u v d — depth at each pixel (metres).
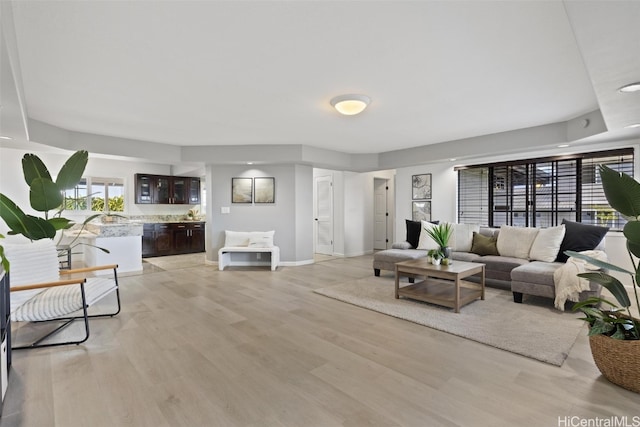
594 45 1.75
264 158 5.67
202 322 3.16
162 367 2.27
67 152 4.73
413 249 5.46
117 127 4.39
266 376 2.14
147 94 3.16
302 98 3.30
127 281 4.94
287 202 6.32
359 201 7.86
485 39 2.15
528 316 3.27
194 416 1.73
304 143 5.57
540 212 5.28
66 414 1.75
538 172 5.29
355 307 3.64
